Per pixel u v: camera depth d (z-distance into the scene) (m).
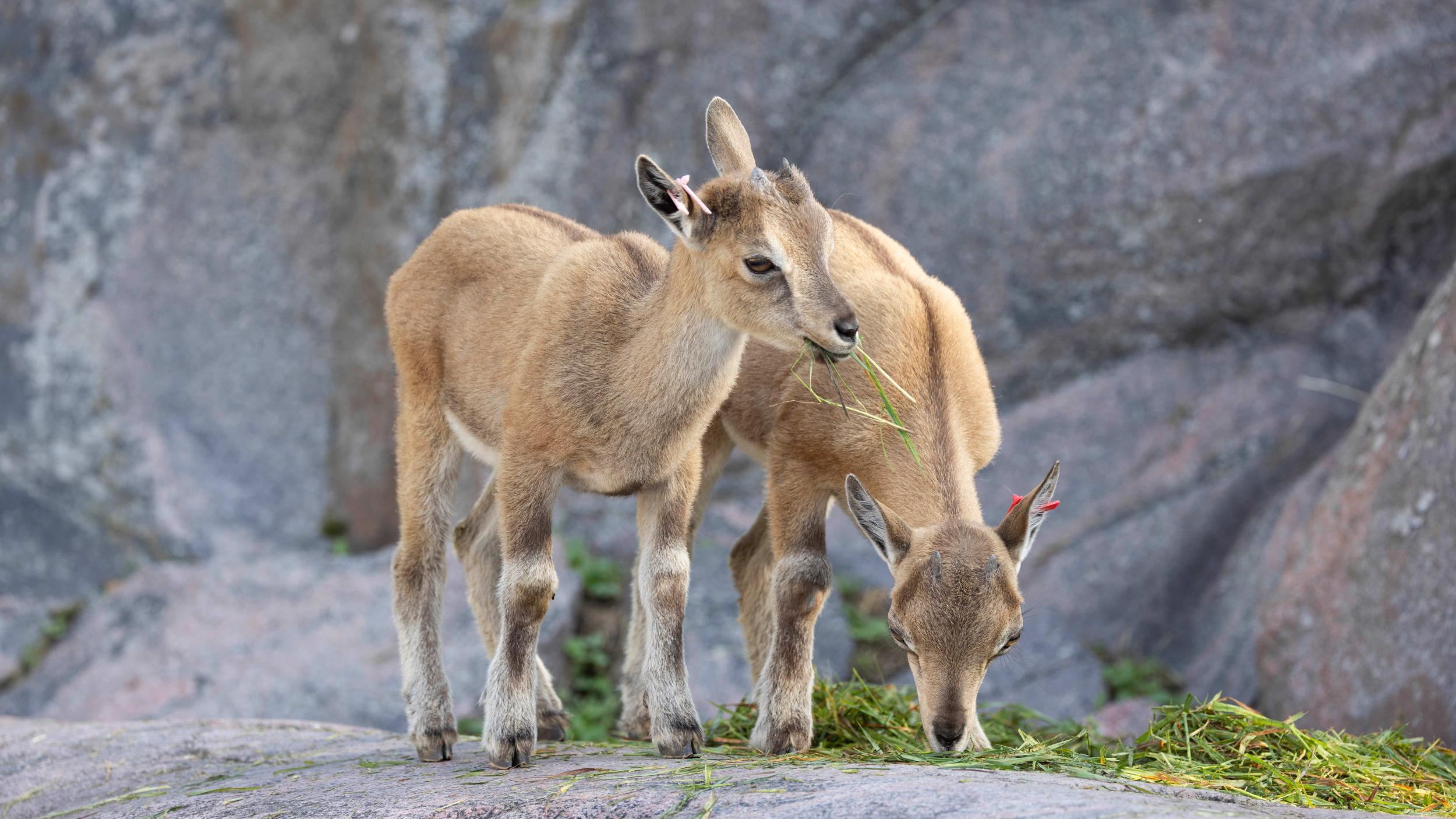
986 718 16.17
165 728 16.77
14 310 31.25
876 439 14.20
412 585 14.70
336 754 14.91
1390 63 27.08
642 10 29.20
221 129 33.00
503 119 29.62
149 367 31.52
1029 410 28.62
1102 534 27.09
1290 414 27.09
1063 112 28.50
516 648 12.93
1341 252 27.77
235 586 28.17
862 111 29.36
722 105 13.88
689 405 13.01
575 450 13.18
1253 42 27.75
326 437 31.80
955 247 28.84
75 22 32.78
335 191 32.16
